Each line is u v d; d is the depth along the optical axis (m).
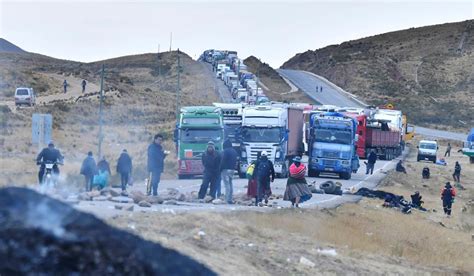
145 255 9.48
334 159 69.69
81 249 9.05
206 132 61.06
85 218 9.66
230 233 28.27
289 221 33.84
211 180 38.53
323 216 38.34
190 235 25.94
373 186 64.94
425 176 84.69
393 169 87.00
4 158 60.47
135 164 61.91
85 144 83.62
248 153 64.19
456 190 81.00
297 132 73.06
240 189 51.06
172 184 53.78
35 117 48.75
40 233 8.98
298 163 39.34
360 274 28.00
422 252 35.66
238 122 65.12
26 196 9.70
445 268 33.28
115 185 46.62
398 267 30.78
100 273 8.98
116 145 87.19
